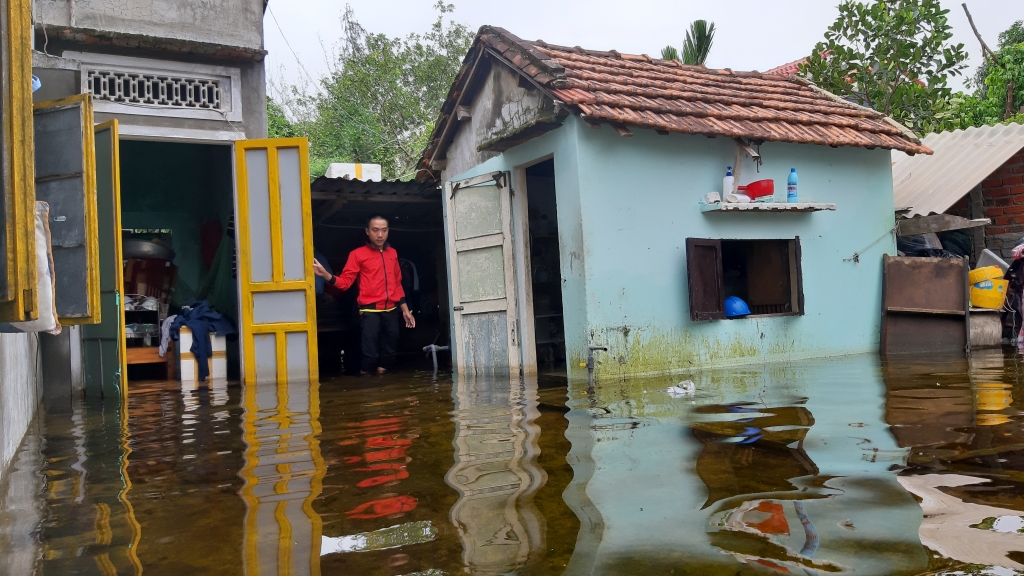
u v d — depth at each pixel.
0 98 2.57
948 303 8.05
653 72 8.59
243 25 8.16
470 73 8.27
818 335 8.12
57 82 7.32
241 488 2.74
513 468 2.85
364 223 10.88
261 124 8.28
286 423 4.43
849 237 8.45
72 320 4.07
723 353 7.51
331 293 10.22
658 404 4.53
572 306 7.00
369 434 3.85
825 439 3.12
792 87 9.75
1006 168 9.71
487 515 2.23
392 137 23.61
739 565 1.72
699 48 13.78
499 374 7.53
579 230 6.84
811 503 2.18
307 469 3.03
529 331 7.80
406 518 2.25
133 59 7.61
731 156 7.76
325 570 1.84
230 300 9.36
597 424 3.81
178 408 5.54
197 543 2.11
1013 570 1.62
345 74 23.84
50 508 2.58
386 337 8.73
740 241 8.64
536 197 9.70
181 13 7.82
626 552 1.84
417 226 11.22
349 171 13.80
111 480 3.01
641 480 2.55
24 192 2.61
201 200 11.31
